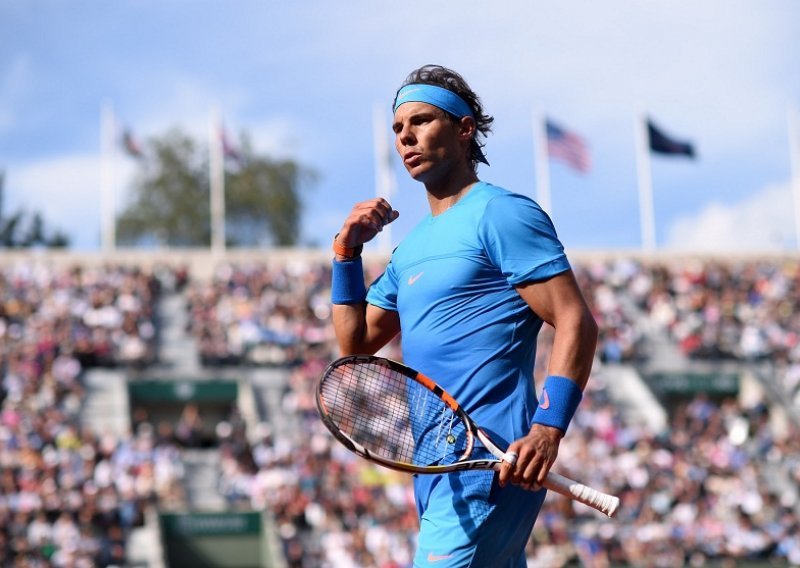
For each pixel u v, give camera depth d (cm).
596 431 5597
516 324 807
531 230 787
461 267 806
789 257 7794
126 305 6391
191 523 4684
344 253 897
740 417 5981
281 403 5834
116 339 6059
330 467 5044
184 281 6894
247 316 6391
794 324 7038
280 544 4566
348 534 4584
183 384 5844
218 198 7669
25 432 4881
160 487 4828
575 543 4669
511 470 750
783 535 4984
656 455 5438
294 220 12362
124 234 12438
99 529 4506
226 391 5888
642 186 7838
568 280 779
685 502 5112
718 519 5097
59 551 4225
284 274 6900
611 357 6550
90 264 6894
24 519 4350
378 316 891
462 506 797
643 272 7375
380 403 827
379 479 5016
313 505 4784
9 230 12950
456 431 805
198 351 6162
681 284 7331
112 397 5669
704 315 7031
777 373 6625
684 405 6575
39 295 6284
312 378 5888
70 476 4622
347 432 822
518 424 801
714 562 4822
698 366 6650
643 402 6159
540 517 4772
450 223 821
